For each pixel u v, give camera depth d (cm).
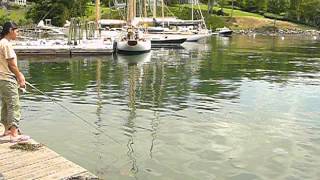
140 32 4972
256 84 2417
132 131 1413
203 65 3434
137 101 1892
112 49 4156
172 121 1545
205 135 1380
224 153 1212
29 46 3903
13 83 959
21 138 984
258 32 10450
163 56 4200
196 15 9519
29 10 8244
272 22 11200
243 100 1947
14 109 970
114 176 1029
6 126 1001
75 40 4159
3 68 946
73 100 1897
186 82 2473
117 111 1691
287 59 4056
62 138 1325
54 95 2011
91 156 1166
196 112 1691
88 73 2864
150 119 1570
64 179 797
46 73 2845
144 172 1057
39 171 826
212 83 2438
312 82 2530
